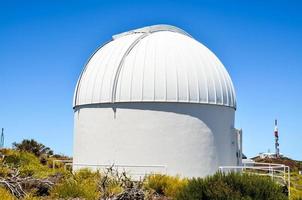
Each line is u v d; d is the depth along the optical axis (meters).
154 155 20.50
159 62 21.17
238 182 12.48
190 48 22.55
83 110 22.67
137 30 24.92
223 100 22.20
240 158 24.61
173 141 20.58
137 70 21.06
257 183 12.48
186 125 20.81
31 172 17.59
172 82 20.78
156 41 22.53
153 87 20.64
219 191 12.01
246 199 11.61
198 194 12.28
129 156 20.69
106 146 21.30
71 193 12.74
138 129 20.67
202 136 21.16
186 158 20.69
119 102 20.98
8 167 16.73
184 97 20.77
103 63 22.56
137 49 22.14
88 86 22.48
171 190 14.96
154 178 16.41
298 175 37.66
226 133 22.58
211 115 21.62
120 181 16.00
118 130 21.00
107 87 21.45
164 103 20.61
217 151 21.78
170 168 20.44
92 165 20.53
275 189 12.45
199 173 20.94
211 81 21.86
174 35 23.69
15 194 11.79
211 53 23.98
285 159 58.84
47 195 13.16
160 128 20.55
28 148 31.45
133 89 20.77
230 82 23.61
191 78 21.19
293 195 18.42
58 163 25.47
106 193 12.66
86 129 22.33
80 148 22.72
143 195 12.80
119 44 23.31
